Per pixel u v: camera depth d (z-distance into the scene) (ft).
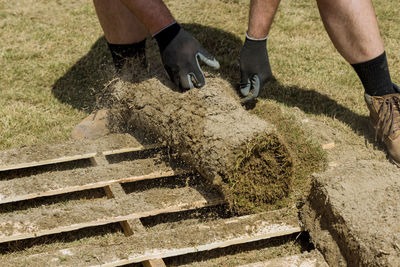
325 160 9.01
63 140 10.24
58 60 13.65
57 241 7.76
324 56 13.65
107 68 12.78
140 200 8.07
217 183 7.65
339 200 6.99
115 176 8.63
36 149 9.48
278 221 7.69
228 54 13.74
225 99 8.35
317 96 11.82
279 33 14.96
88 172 8.75
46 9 16.71
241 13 15.99
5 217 7.65
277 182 7.94
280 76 12.69
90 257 6.91
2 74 12.94
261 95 11.82
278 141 7.67
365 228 6.48
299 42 14.40
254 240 7.38
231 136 7.55
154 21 8.80
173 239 7.27
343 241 6.74
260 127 7.61
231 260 7.42
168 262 7.39
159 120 8.95
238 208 7.90
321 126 10.50
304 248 7.61
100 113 10.51
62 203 8.63
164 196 8.15
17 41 14.64
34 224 7.50
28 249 7.57
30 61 13.62
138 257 6.91
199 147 7.89
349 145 10.00
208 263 7.38
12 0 17.28
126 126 10.30
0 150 9.64
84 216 7.68
